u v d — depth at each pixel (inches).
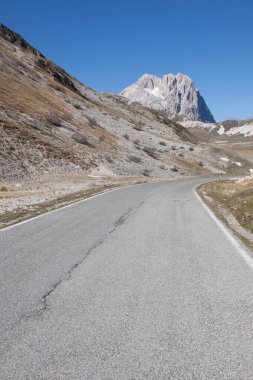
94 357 126.3
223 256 280.7
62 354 128.3
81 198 739.4
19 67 2743.6
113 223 433.1
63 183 1150.3
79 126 2122.3
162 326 152.2
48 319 158.6
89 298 185.5
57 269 239.9
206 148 3533.5
